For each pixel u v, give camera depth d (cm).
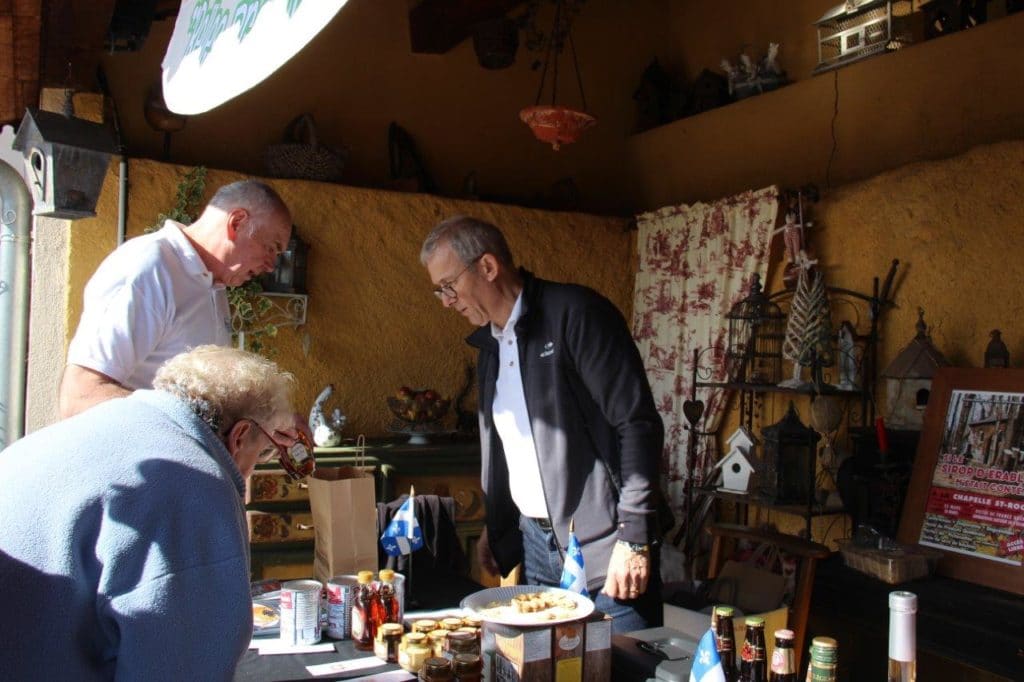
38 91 344
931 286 366
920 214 371
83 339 215
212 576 128
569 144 550
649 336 495
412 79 509
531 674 165
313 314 442
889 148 406
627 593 217
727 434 452
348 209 450
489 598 189
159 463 131
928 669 274
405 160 498
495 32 488
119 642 125
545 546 244
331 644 199
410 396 436
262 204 240
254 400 149
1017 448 291
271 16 128
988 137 365
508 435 250
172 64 175
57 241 395
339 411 421
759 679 166
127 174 404
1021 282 334
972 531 294
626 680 178
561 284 241
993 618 253
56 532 126
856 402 392
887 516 333
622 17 562
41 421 392
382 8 501
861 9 416
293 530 377
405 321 461
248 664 185
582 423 234
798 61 470
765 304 397
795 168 451
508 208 488
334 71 489
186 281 232
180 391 146
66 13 295
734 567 252
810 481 349
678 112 534
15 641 122
